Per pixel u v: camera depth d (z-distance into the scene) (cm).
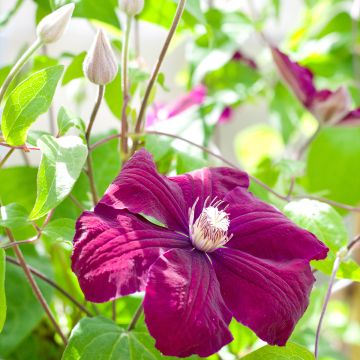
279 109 79
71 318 56
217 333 35
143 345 41
